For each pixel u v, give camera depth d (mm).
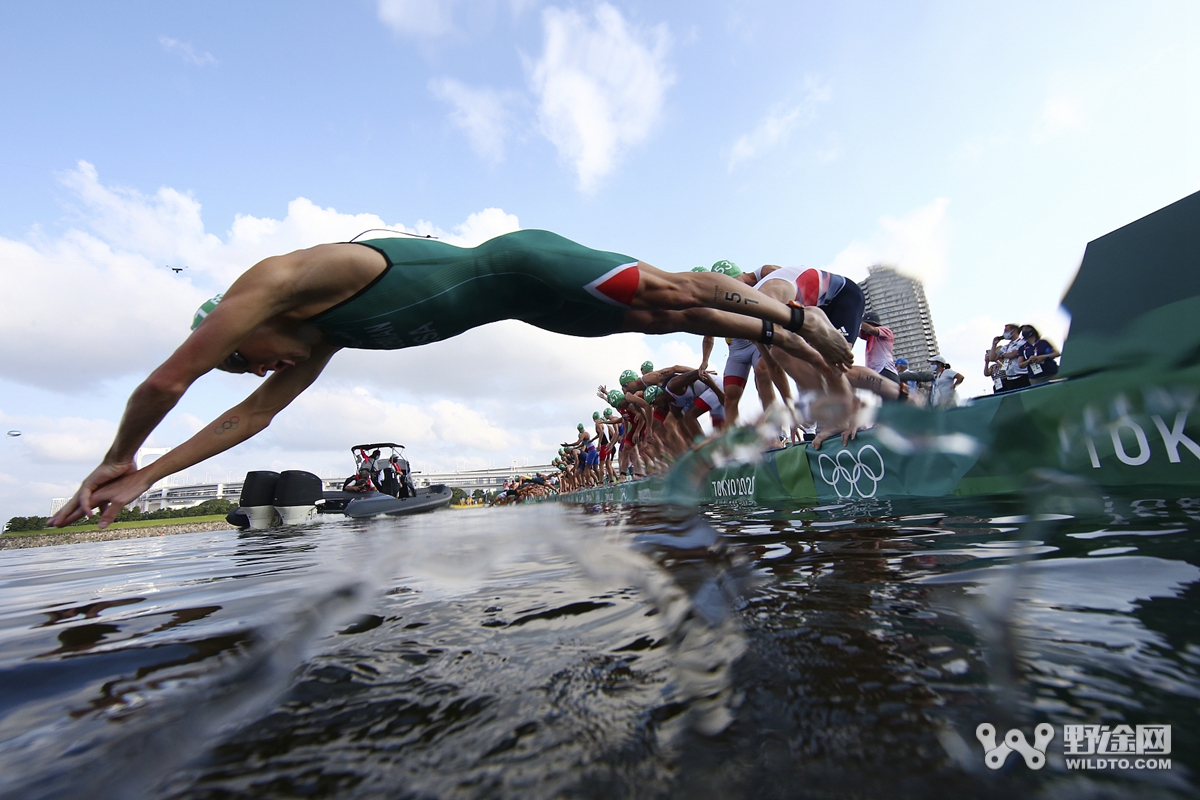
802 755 536
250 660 965
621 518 3588
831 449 3957
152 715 750
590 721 640
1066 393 2189
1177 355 1819
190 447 2219
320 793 527
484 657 885
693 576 1402
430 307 2109
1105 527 1486
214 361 1823
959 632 814
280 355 2051
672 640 899
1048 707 583
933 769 497
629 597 1226
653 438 9016
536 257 2152
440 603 1310
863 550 1554
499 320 2385
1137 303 1919
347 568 2145
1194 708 551
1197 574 982
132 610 1667
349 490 13242
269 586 1886
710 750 558
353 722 679
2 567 5172
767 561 1511
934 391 5512
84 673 974
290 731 664
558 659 850
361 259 1970
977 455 2645
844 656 765
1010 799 452
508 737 617
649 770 531
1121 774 468
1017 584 1024
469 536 2984
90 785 564
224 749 628
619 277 2217
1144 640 721
